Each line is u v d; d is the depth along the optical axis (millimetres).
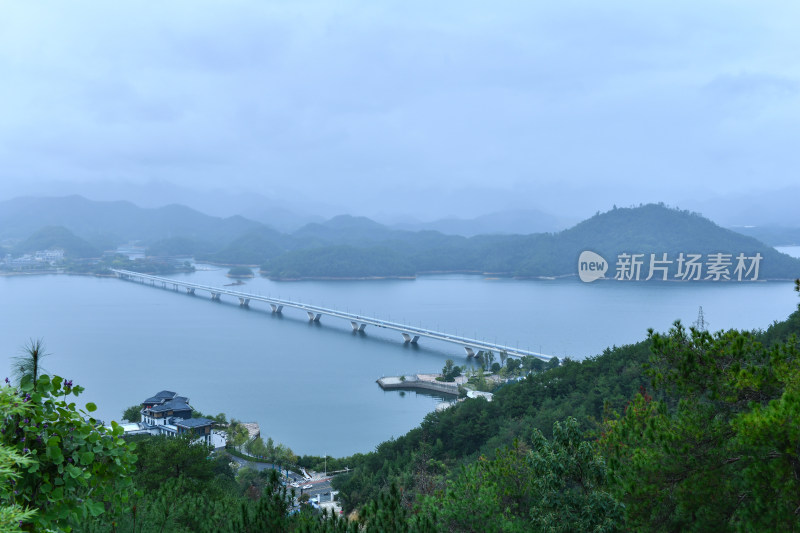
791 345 15492
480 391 181000
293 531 15305
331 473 104188
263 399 189125
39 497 9492
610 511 16406
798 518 12438
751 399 15117
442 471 56844
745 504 14055
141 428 122625
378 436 152375
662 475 15203
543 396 90125
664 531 15234
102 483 10734
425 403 184750
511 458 21797
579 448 17891
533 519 17859
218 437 121312
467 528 18750
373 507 15875
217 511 18172
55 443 9328
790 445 12297
